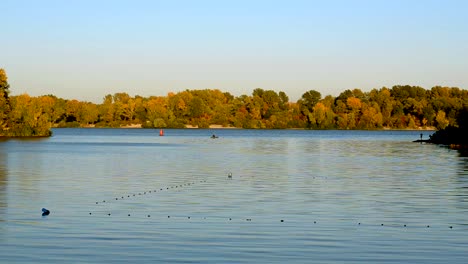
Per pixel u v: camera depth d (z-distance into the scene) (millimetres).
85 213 28031
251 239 22359
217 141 135500
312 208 30062
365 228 24641
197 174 49281
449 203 32000
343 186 40281
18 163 60781
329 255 19969
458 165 60438
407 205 31219
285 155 79750
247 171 52625
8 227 24328
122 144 114250
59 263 18734
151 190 37531
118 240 22000
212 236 22859
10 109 144375
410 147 104625
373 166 59250
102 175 47719
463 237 22906
